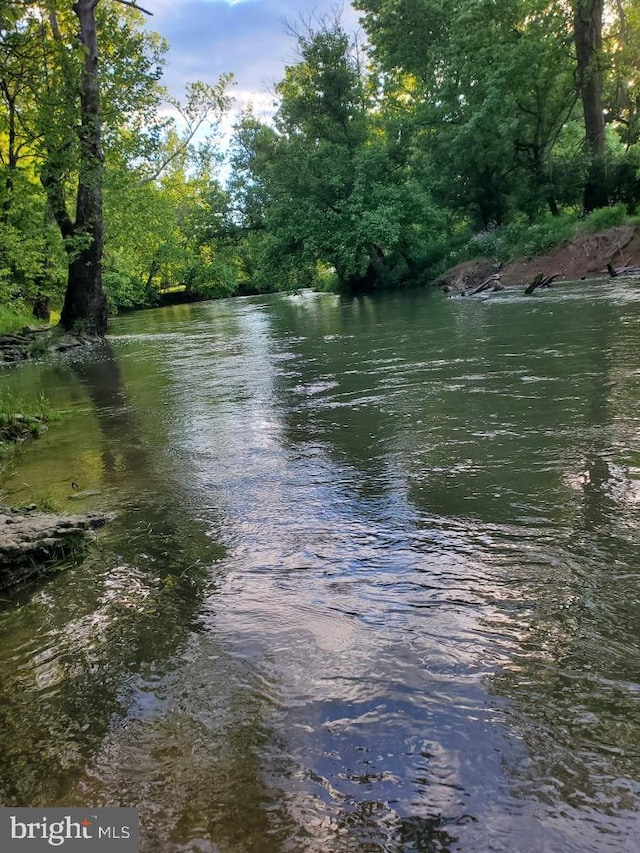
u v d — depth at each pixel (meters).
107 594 2.96
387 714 1.96
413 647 2.28
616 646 2.16
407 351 9.09
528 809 1.59
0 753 1.99
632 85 24.59
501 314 11.98
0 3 9.97
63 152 13.70
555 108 23.08
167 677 2.29
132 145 17.78
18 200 13.62
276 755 1.85
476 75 22.50
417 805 1.63
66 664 2.45
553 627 2.30
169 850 1.58
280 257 27.92
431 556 2.93
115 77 16.12
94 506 4.15
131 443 5.75
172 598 2.86
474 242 23.30
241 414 6.41
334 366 8.64
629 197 21.47
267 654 2.35
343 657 2.27
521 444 4.32
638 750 1.73
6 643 2.65
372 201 25.14
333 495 3.86
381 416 5.61
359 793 1.69
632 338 7.54
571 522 3.08
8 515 3.84
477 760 1.75
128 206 22.30
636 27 22.11
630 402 4.93
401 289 25.77
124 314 35.31
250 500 3.94
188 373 9.68
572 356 7.00
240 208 32.25
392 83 29.45
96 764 1.90
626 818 1.54
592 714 1.87
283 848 1.55
